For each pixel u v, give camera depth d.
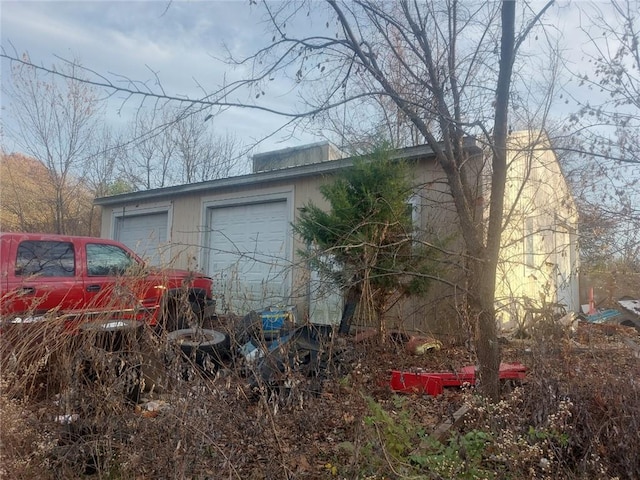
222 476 2.69
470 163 5.78
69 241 5.91
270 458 2.83
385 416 2.76
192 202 11.72
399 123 5.57
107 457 2.91
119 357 3.18
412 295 6.08
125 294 3.42
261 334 3.50
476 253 4.19
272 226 10.27
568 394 3.18
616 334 4.37
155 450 2.82
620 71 4.29
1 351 3.14
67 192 16.41
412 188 6.11
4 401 2.80
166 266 3.79
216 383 3.03
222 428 2.91
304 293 4.19
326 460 3.00
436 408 3.95
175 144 17.53
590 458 2.97
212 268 11.20
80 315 3.44
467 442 2.81
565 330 3.65
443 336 5.86
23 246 5.50
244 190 10.70
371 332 4.71
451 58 4.68
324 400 3.44
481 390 3.66
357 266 4.66
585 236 6.09
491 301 4.04
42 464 2.78
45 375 3.31
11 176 16.02
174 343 3.14
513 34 4.02
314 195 9.51
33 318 3.36
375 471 2.69
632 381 3.15
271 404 3.13
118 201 13.23
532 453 2.80
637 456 2.90
